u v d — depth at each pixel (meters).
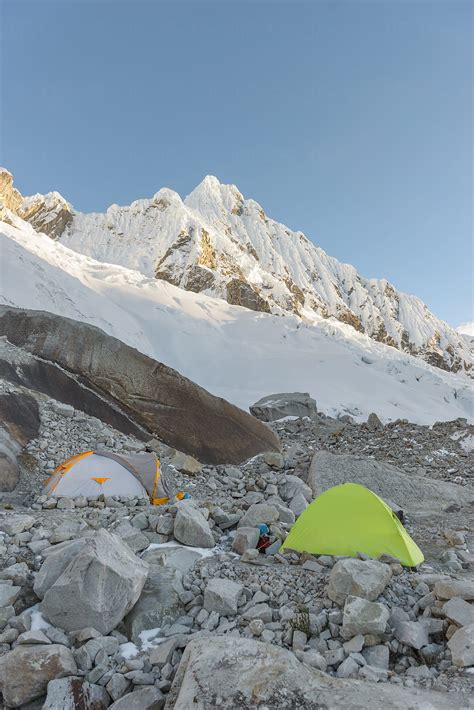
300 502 9.48
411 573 5.88
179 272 173.50
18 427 10.91
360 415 54.81
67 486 8.84
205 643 4.02
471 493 11.06
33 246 99.00
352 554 6.23
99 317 73.56
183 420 15.60
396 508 9.04
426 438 18.59
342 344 102.94
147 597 5.08
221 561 6.31
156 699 3.76
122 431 14.45
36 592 4.94
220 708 3.27
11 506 7.96
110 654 4.35
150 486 9.35
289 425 25.14
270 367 76.75
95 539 5.21
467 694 3.48
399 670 4.13
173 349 82.56
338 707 3.29
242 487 11.19
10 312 16.78
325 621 4.74
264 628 4.71
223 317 111.44
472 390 89.06
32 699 3.95
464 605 4.55
